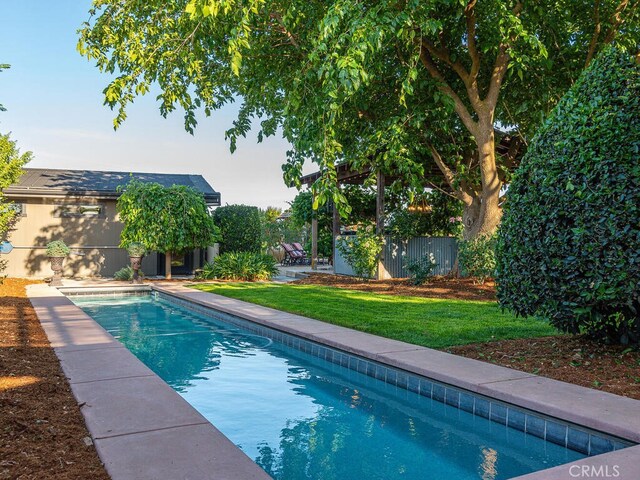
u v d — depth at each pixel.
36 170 17.84
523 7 9.43
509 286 5.23
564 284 4.67
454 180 12.19
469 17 9.73
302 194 20.48
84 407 3.41
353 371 5.45
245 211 18.67
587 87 4.84
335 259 17.00
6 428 2.90
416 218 15.30
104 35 9.56
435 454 3.34
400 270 14.82
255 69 10.29
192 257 17.28
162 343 7.13
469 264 11.63
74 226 16.05
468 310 8.24
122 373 4.33
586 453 3.21
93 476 2.37
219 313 9.14
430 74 11.03
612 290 4.32
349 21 7.45
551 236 4.68
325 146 7.84
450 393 4.24
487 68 11.41
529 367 4.65
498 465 3.15
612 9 9.81
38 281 14.52
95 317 9.54
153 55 9.40
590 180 4.43
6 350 4.99
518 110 10.92
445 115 10.32
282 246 26.12
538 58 9.65
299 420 4.02
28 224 15.59
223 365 5.87
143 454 2.64
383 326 6.73
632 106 4.36
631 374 4.28
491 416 3.87
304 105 9.13
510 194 5.29
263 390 4.87
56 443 2.77
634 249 4.22
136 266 14.14
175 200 14.73
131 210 14.39
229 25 8.56
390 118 10.35
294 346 6.65
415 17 8.41
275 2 8.70
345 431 3.77
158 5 9.37
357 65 6.70
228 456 2.64
